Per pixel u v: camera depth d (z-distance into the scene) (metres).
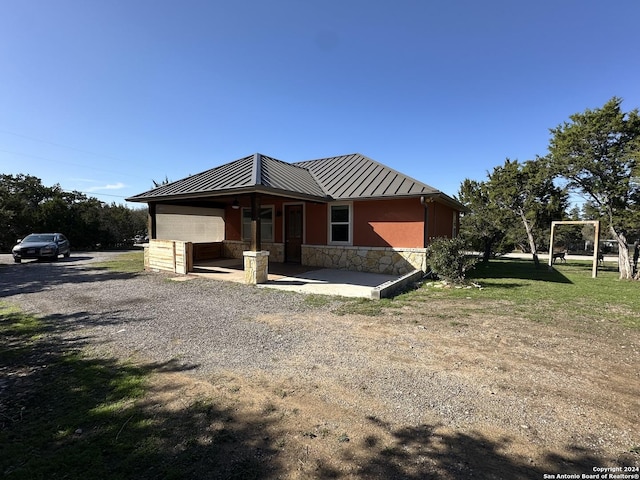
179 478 2.03
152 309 6.53
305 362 3.95
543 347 4.47
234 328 5.30
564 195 17.16
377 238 11.68
